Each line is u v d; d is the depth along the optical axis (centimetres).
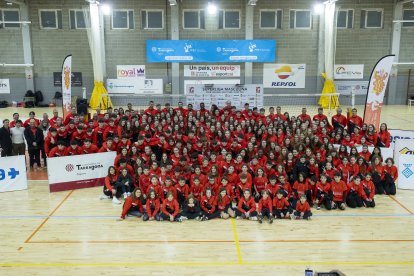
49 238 732
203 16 2353
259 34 2372
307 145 1085
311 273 475
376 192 991
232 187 880
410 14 2395
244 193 841
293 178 965
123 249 687
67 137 1152
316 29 2372
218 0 2325
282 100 2434
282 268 620
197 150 1114
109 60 2378
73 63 2397
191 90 1590
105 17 2327
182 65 2384
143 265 631
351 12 2375
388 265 630
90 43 2273
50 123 1261
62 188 1013
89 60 2391
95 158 1049
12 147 1161
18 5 2331
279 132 1188
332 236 739
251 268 620
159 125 1226
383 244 706
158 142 1147
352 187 902
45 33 2359
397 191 1012
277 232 759
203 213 827
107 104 2270
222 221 820
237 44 2347
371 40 2402
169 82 2398
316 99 2436
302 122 1295
